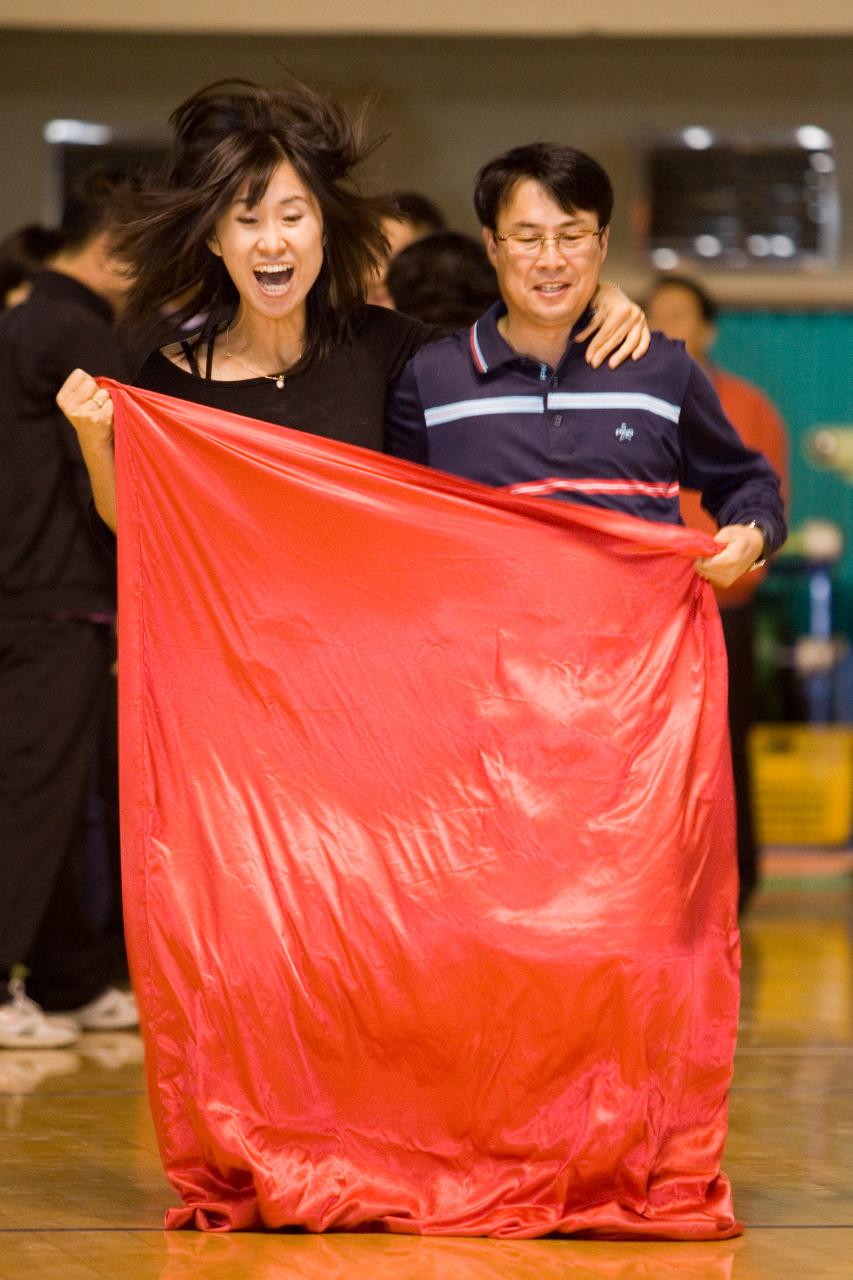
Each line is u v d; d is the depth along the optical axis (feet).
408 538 23.38
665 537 23.32
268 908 22.39
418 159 70.95
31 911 34.45
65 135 70.74
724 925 23.11
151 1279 19.83
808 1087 30.71
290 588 23.32
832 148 71.87
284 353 24.39
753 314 73.36
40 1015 35.01
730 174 71.92
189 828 22.76
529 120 71.26
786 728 69.05
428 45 70.49
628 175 71.67
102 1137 26.86
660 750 23.07
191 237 23.31
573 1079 22.00
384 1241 21.30
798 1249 21.16
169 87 70.64
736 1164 25.35
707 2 61.82
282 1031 22.17
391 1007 22.09
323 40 70.38
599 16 61.82
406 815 22.74
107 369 34.53
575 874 22.38
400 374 24.82
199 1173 22.33
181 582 23.34
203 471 23.45
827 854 67.97
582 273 23.54
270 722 23.03
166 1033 22.39
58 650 34.91
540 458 24.00
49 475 35.01
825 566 68.85
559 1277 19.85
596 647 23.32
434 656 23.21
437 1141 22.17
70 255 35.73
